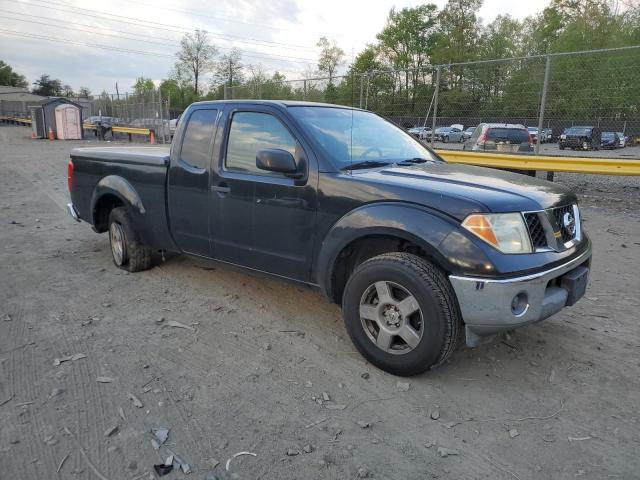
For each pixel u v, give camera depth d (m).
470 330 3.03
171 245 4.86
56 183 12.66
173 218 4.68
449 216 3.02
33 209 9.24
